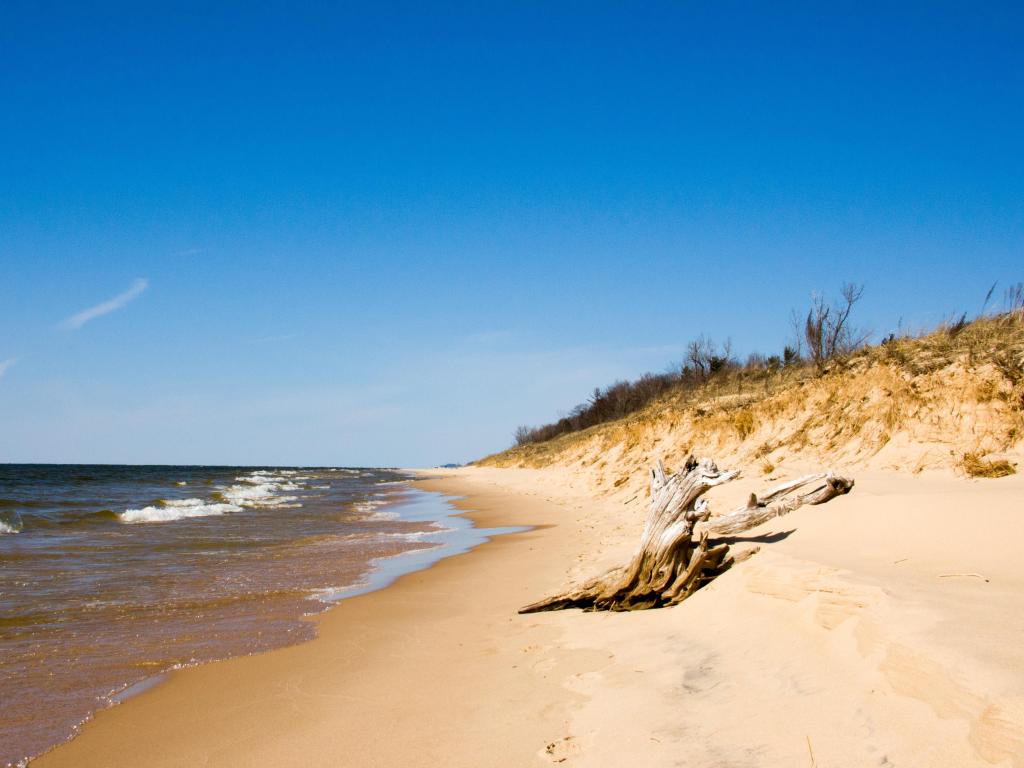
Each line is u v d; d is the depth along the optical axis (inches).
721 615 281.9
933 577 242.2
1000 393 499.8
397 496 1636.3
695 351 1640.0
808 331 1071.6
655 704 204.7
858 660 192.7
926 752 145.6
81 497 1450.5
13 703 251.9
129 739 220.7
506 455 3597.4
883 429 563.2
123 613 387.5
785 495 398.0
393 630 348.8
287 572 523.8
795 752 160.6
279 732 221.5
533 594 424.2
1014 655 161.6
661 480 372.5
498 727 208.7
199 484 2260.1
